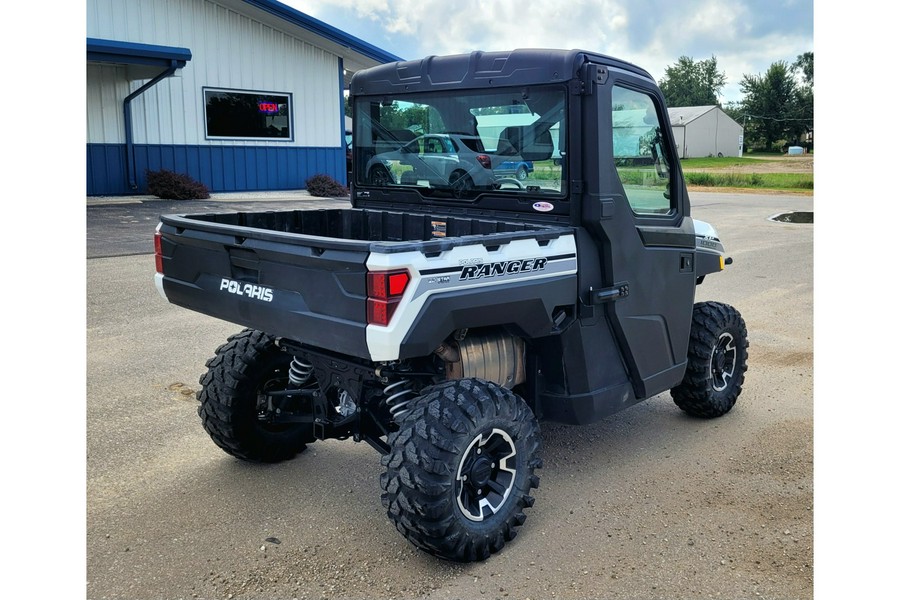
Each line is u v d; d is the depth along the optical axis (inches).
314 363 139.6
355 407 148.9
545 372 145.0
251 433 154.2
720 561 123.6
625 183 143.3
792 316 292.2
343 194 717.9
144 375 209.8
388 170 169.0
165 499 143.1
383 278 105.8
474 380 123.8
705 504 143.6
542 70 136.4
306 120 747.4
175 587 115.0
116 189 641.0
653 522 136.6
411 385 131.5
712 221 662.5
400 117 163.6
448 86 151.4
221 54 680.4
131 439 169.3
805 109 3097.9
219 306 134.7
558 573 120.1
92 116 619.2
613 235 139.3
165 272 148.5
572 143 134.6
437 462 113.5
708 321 179.0
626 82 140.3
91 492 145.0
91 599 111.0
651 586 116.6
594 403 144.9
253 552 125.2
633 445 172.6
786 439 175.6
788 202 916.6
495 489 125.6
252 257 126.0
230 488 148.3
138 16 630.5
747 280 365.7
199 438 171.5
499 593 114.6
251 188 722.2
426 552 122.5
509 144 144.8
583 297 137.8
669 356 163.2
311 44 737.0
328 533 131.9
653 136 151.3
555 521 136.8
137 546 126.2
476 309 117.5
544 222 142.0
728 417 190.5
